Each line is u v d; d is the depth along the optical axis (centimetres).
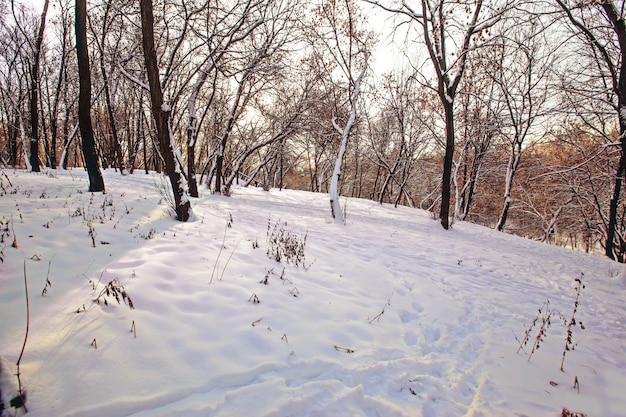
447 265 723
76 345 264
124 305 329
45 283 344
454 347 379
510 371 339
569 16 842
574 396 308
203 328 323
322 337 350
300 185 4812
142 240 524
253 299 397
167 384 247
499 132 1770
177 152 1157
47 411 206
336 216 1087
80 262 407
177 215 716
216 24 1124
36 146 1318
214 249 537
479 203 2672
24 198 667
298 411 245
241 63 1239
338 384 278
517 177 2181
